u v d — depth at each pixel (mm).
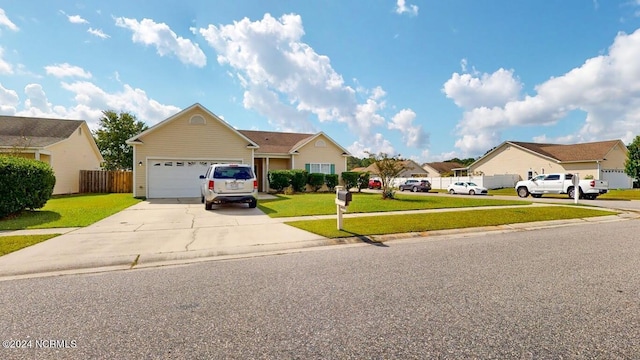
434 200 15711
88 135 23250
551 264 4812
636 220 10312
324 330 2730
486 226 8555
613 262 4914
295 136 28266
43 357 2330
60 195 18234
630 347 2424
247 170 11781
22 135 17797
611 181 30531
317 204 13336
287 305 3277
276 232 7438
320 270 4562
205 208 11781
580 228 8570
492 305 3242
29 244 6094
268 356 2332
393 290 3693
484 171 38531
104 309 3213
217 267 4816
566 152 32594
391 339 2570
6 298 3531
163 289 3820
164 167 16609
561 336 2600
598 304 3254
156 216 10008
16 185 9219
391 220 8977
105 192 21266
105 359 2297
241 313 3090
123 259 5234
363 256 5410
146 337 2625
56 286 3957
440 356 2320
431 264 4848
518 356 2312
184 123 16938
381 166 15930
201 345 2490
